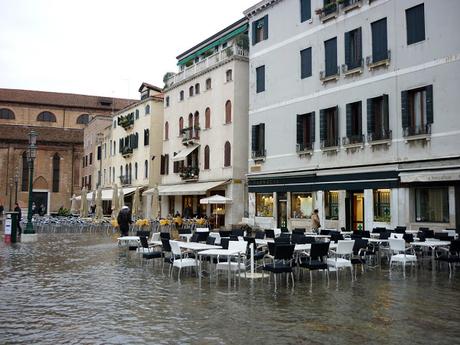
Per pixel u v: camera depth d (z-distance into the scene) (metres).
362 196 23.94
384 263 16.80
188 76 39.88
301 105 27.42
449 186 19.70
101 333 7.98
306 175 26.47
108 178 57.22
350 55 24.48
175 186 39.94
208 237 15.70
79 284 12.61
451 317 8.99
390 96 22.28
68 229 34.31
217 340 7.57
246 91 34.12
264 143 30.39
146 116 46.56
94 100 79.94
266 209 30.28
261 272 14.62
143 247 16.73
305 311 9.48
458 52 19.61
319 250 12.87
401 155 21.61
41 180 73.06
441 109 20.11
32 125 75.62
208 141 36.56
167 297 10.88
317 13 26.20
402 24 21.89
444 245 16.38
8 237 25.06
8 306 9.99
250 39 32.12
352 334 7.89
